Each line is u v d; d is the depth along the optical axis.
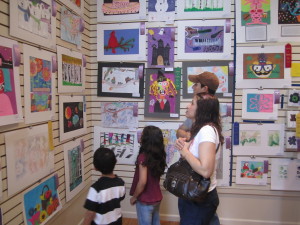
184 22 2.70
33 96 1.76
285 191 2.72
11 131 1.54
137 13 2.75
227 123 2.71
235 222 2.79
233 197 2.79
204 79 1.98
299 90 2.57
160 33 2.74
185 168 1.51
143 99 2.81
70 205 2.38
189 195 1.41
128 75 2.81
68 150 2.31
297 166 2.67
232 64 2.65
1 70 1.44
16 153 1.58
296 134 2.60
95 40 2.85
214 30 2.67
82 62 2.60
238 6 2.63
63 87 2.17
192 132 1.56
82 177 2.61
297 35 2.58
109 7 2.79
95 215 1.58
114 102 2.85
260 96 2.66
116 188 1.64
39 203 1.84
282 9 2.59
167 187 1.53
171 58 2.73
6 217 1.51
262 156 2.71
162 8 2.72
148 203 1.96
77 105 2.48
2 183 1.47
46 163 1.92
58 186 2.11
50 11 1.96
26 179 1.68
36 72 1.79
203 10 2.67
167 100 2.76
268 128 2.68
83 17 2.62
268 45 2.63
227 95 2.68
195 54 2.70
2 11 1.46
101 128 2.89
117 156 2.88
